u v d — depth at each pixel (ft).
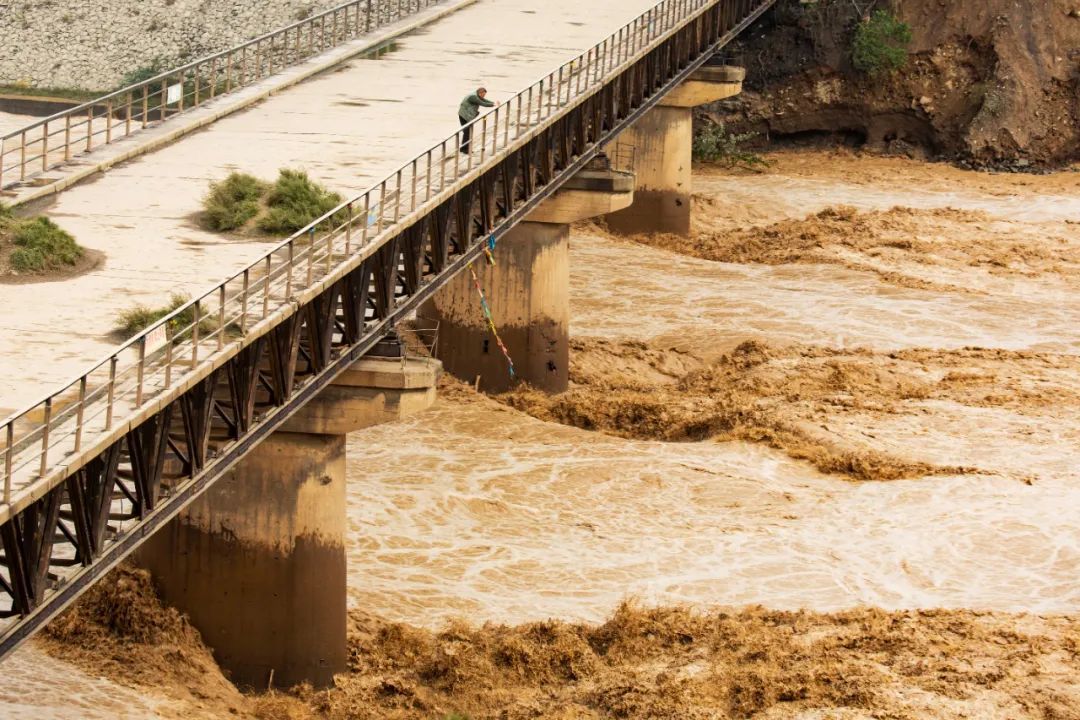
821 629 189.37
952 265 386.93
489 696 174.29
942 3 524.11
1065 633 187.93
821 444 253.65
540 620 192.34
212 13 593.01
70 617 173.47
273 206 186.19
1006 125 509.35
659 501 230.68
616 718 167.84
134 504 131.13
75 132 292.20
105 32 593.01
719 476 239.09
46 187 194.08
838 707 166.71
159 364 137.28
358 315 171.53
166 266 168.04
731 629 187.83
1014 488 236.22
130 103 223.92
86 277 163.94
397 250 182.80
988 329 333.21
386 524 218.38
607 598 200.23
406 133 230.48
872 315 339.16
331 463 175.73
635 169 414.62
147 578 177.06
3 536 113.19
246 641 176.04
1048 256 398.42
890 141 530.27
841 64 527.81
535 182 256.11
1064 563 212.64
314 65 274.36
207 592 175.73
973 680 173.27
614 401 279.49
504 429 258.16
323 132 230.27
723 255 397.80
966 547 216.95
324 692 173.99
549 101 241.96
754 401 278.46
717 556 213.46
